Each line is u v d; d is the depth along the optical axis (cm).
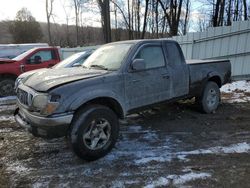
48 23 2872
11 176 384
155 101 520
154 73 509
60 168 405
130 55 477
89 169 400
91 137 414
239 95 864
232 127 566
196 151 452
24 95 425
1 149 477
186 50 1259
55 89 385
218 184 352
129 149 465
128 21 2761
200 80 626
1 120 650
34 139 520
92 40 3369
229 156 431
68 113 388
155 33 2742
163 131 550
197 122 602
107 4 1761
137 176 377
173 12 2044
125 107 465
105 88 429
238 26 1065
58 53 1083
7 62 959
